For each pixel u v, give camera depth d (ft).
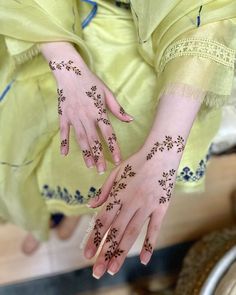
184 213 3.34
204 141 2.14
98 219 1.55
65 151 1.69
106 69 2.07
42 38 1.81
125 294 3.22
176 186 2.20
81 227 3.22
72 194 2.28
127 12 2.06
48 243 3.18
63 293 3.20
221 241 2.82
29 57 1.92
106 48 2.09
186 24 1.72
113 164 1.91
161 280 3.28
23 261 3.14
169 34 1.76
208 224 3.36
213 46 1.70
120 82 2.05
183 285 2.78
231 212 3.41
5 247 3.14
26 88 2.13
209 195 3.40
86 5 2.05
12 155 2.23
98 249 1.57
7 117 2.18
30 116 2.13
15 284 3.12
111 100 1.77
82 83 1.74
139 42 1.91
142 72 2.07
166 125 1.63
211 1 1.73
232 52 1.72
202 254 2.84
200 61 1.68
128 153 1.99
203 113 1.91
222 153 3.17
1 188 2.33
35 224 2.54
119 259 1.49
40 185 2.43
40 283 3.15
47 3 1.86
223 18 1.71
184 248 3.31
